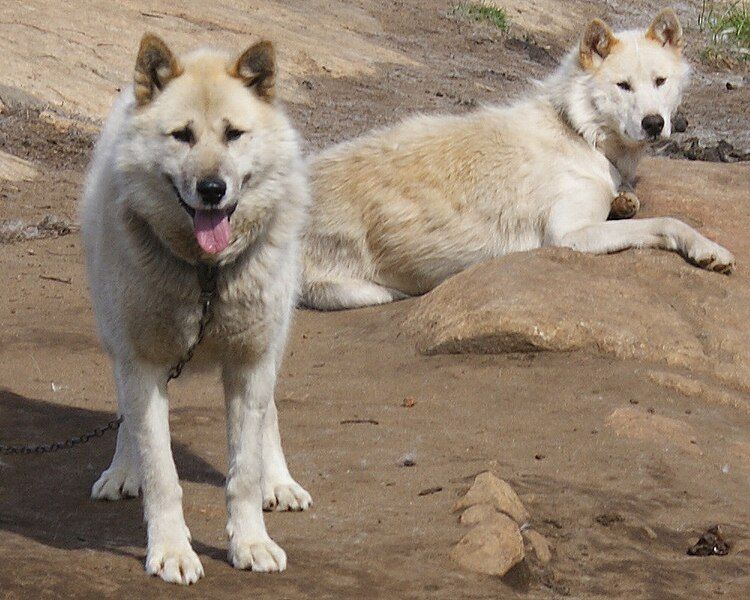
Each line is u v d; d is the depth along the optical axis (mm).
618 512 13164
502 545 11703
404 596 10812
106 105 36000
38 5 39812
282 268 11594
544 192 22156
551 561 12023
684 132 39438
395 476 13945
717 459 15336
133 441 11523
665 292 19984
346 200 22953
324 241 22969
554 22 58875
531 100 23281
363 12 51812
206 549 11594
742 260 21188
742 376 18188
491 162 22453
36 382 17500
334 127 37625
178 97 11305
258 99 11656
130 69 38281
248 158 11289
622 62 22188
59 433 15227
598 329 18656
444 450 14930
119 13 41406
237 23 44094
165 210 11180
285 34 45188
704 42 58406
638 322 18922
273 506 12859
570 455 14891
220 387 17766
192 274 11211
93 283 12422
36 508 12727
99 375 18094
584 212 21891
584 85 22453
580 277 19828
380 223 22625
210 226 11023
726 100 46469
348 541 11977
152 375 11375
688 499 13852
